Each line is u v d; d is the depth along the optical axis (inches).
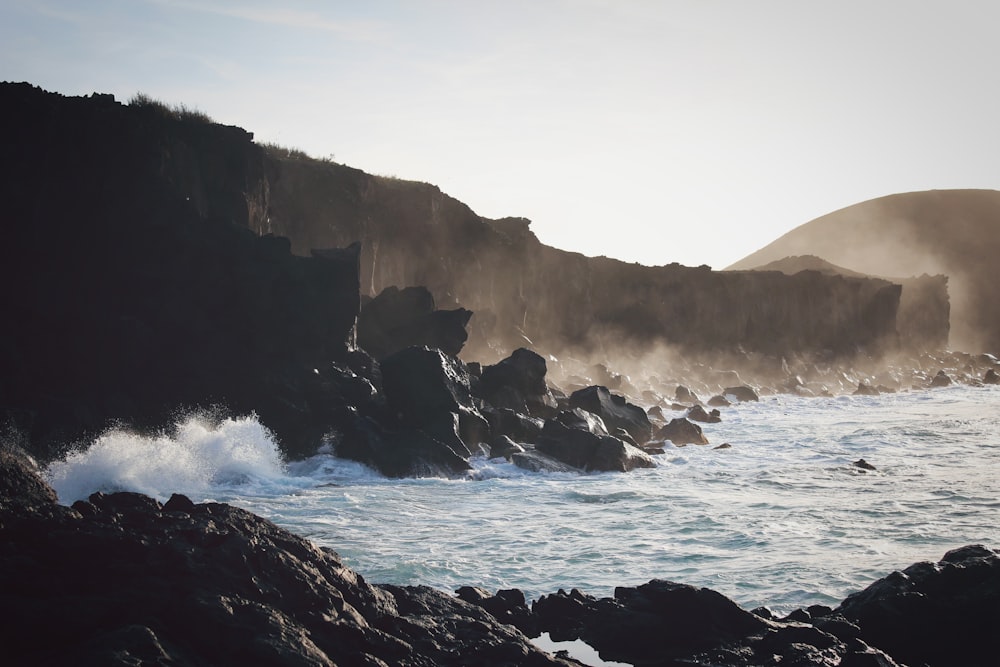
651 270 3267.7
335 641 415.2
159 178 1427.2
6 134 1343.5
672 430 1622.8
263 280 1382.9
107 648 356.8
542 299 2709.2
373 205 2239.2
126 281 1350.9
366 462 1221.7
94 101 1497.3
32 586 401.1
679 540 795.4
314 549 466.3
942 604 514.0
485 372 1574.8
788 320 3481.8
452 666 444.8
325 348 1401.3
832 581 652.1
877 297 3777.1
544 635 548.7
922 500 965.2
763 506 951.6
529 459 1262.3
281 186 2009.1
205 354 1318.9
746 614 527.2
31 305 1295.5
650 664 505.7
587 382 2250.2
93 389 1246.9
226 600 394.6
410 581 654.5
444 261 2324.1
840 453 1459.2
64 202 1369.3
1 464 449.4
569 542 791.1
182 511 483.8
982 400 2662.4
